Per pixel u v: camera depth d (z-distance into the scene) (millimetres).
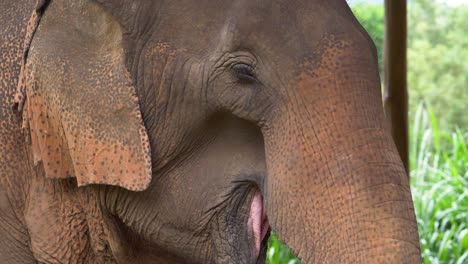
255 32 4617
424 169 14086
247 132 4863
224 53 4688
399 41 8695
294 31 4586
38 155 5066
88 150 4879
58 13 5020
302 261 4449
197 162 5008
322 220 4379
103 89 4848
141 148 4812
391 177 4324
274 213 4551
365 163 4355
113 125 4844
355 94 4457
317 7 4605
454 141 15133
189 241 5121
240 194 4934
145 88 4902
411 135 15922
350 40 4539
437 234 12453
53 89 4941
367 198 4301
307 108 4500
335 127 4434
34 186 5309
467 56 30844
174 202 5062
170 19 4848
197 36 4793
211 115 4844
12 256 5438
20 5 5391
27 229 5387
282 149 4547
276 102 4598
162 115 4926
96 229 5277
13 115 5297
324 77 4496
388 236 4227
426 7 33250
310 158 4453
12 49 5324
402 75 8742
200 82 4785
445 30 32969
